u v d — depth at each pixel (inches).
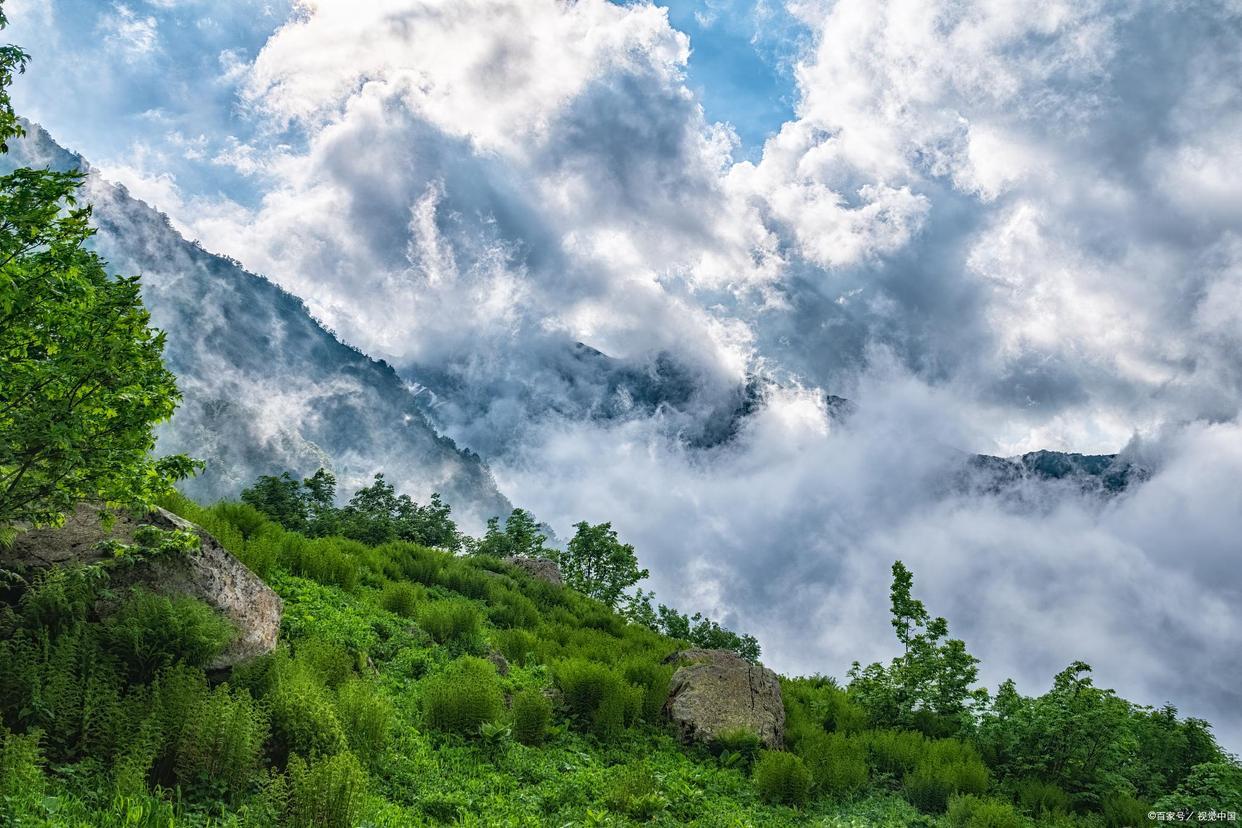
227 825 282.0
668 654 874.8
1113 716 662.5
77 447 323.6
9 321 307.0
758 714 674.8
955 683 805.2
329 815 304.7
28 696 303.4
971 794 595.2
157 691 323.3
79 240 319.3
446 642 693.3
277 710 360.8
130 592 379.6
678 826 437.4
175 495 647.1
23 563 374.0
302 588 699.4
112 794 279.1
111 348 319.9
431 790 394.0
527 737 526.6
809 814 528.1
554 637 957.8
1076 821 589.0
